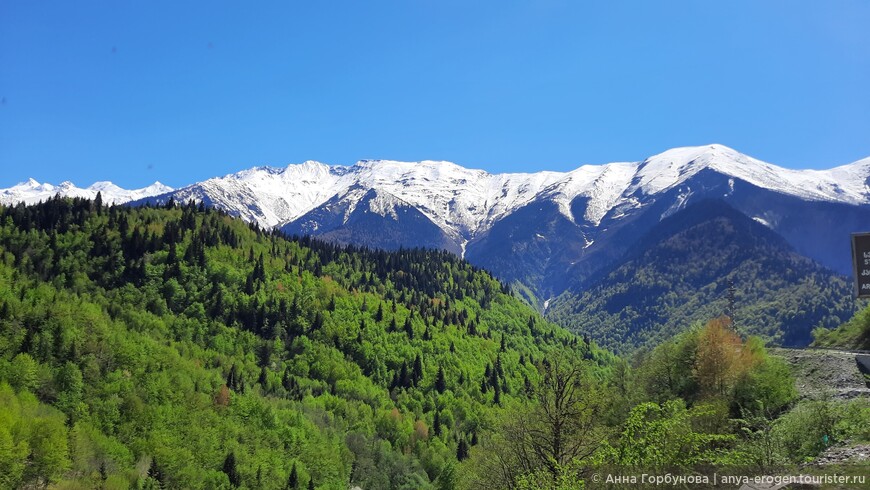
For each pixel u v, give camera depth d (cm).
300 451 15225
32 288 19262
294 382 19300
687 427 3159
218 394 16575
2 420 11850
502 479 4609
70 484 11750
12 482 11150
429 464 15200
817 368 6562
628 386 7362
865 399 3719
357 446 16162
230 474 13612
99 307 19362
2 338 15575
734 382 5809
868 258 3609
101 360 16300
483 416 17512
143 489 12494
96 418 14400
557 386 3581
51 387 14862
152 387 15925
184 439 14575
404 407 18638
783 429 3309
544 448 3472
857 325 8838
